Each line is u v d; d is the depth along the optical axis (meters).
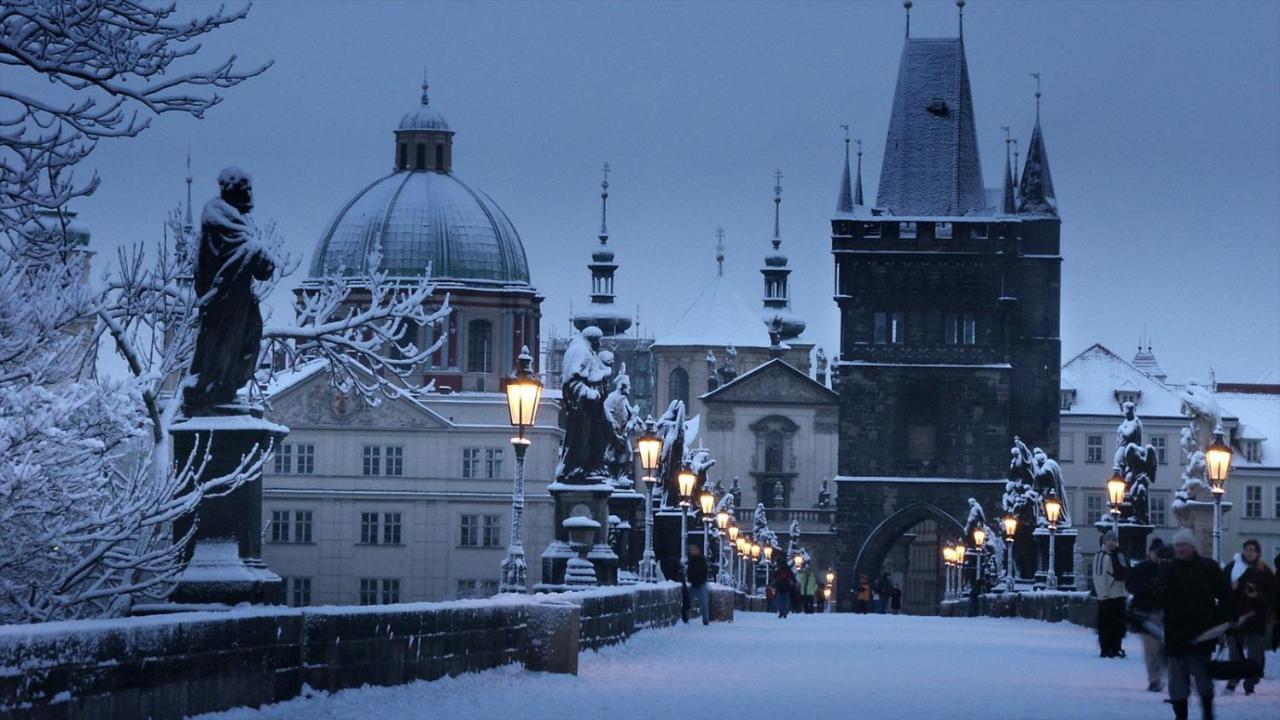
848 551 198.75
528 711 31.53
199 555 31.67
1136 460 88.44
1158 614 39.28
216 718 26.64
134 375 46.47
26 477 32.66
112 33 29.14
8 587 35.00
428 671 34.88
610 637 52.78
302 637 29.89
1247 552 41.19
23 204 31.28
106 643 23.69
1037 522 112.81
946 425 199.88
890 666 48.69
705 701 35.00
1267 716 33.91
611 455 78.56
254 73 30.22
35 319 36.16
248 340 32.94
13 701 21.62
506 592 46.34
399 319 64.56
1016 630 81.88
